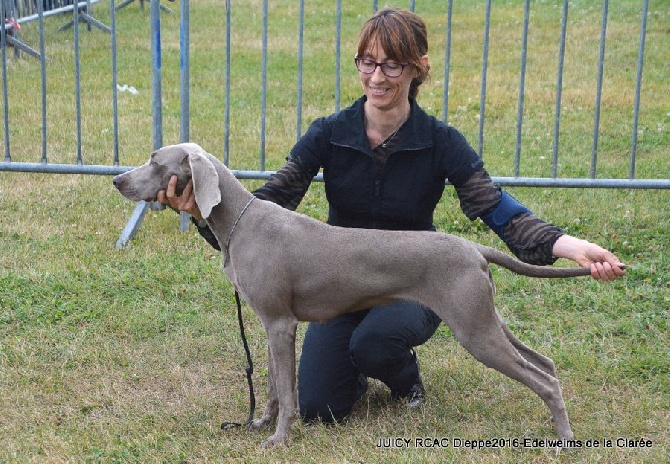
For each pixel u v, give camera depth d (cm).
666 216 620
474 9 1420
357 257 346
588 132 824
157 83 597
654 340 455
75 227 621
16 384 420
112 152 786
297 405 391
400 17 352
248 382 394
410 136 368
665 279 523
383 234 351
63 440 372
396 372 386
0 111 918
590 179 580
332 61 1135
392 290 348
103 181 722
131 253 573
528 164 735
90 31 1332
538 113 890
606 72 1026
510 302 505
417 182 374
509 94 954
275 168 738
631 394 404
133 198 360
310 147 379
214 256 573
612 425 377
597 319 481
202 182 346
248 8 1538
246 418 395
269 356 378
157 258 564
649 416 384
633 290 511
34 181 720
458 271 340
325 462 352
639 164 729
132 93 1001
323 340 391
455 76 1037
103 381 425
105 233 609
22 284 524
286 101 964
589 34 1200
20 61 1141
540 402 400
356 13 1452
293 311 359
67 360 442
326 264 347
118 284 528
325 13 1462
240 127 870
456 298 340
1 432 379
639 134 811
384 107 361
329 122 379
